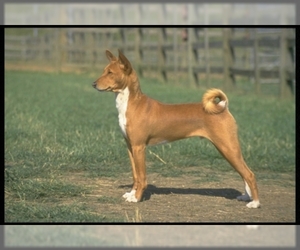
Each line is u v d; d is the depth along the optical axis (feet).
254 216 28.19
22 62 123.85
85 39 119.34
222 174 36.50
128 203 29.58
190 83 84.84
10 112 54.90
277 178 36.32
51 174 34.17
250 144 41.83
